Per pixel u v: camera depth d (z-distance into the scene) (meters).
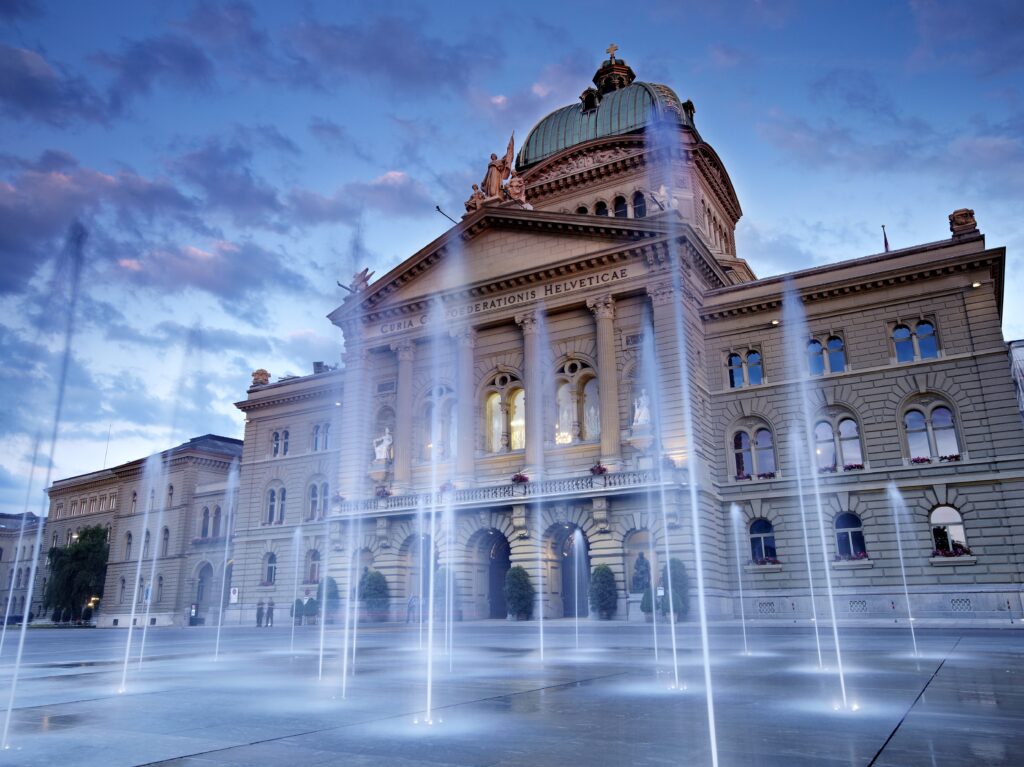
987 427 38.38
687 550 38.81
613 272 45.38
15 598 106.75
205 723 10.05
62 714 10.97
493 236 50.41
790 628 32.78
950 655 19.14
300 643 31.03
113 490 90.19
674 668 17.00
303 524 59.47
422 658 21.25
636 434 42.59
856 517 40.81
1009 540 36.84
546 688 13.58
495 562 47.66
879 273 41.91
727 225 68.69
